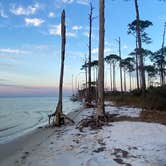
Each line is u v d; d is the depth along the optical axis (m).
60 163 8.02
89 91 36.56
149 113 19.39
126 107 28.23
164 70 61.19
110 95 61.25
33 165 8.25
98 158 8.16
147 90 31.97
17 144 13.05
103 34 16.91
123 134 11.41
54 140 12.26
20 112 44.66
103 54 16.83
